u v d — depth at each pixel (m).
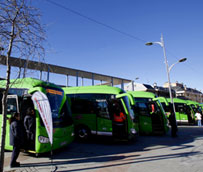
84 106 10.48
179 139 10.98
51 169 5.26
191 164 5.70
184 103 21.34
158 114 12.77
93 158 6.52
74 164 5.77
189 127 18.75
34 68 5.25
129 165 5.64
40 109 5.53
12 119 5.64
